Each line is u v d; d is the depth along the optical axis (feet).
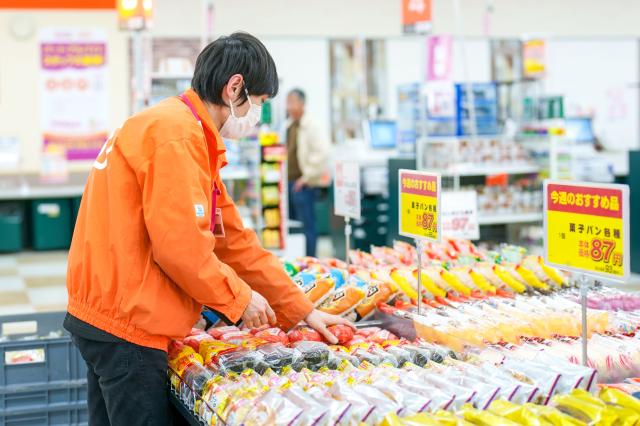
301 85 42.68
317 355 8.09
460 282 10.66
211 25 26.91
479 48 44.68
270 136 28.12
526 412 6.03
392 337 9.08
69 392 10.24
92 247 7.86
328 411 6.23
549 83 46.26
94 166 8.15
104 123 40.14
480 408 6.49
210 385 7.41
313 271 11.05
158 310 7.75
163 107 7.90
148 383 7.85
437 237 8.95
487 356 7.82
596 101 46.96
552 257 7.11
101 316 7.85
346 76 43.16
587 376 6.66
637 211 28.66
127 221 7.74
